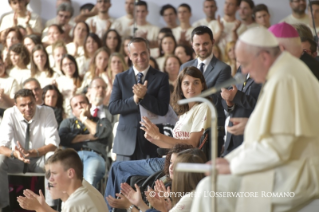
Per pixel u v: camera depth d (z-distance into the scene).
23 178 10.34
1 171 9.59
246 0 14.97
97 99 11.22
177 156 6.32
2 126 10.02
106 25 15.38
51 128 10.15
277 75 4.80
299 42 6.35
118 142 8.95
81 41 14.52
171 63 12.80
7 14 15.51
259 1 15.12
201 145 7.56
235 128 6.12
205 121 7.62
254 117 4.79
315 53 7.84
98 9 15.55
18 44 13.35
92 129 10.39
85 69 13.95
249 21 15.04
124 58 12.80
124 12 15.68
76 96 10.70
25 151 9.72
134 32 13.88
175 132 7.80
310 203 5.07
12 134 10.01
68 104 12.62
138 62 9.07
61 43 13.62
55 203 9.41
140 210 6.76
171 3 15.64
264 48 4.80
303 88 4.80
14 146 10.03
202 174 6.12
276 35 6.35
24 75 13.22
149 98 8.70
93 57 13.09
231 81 4.77
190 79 7.70
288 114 4.68
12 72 13.30
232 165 4.70
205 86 7.83
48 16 15.77
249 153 4.69
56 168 6.67
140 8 15.25
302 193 4.82
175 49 13.70
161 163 8.32
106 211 6.80
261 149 4.67
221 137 7.86
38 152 9.84
